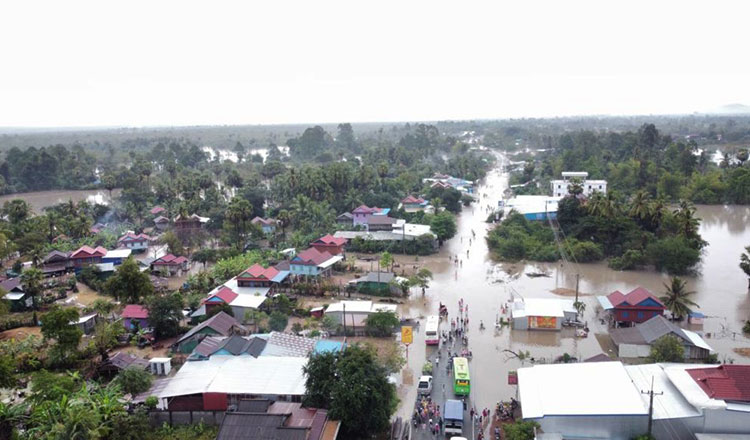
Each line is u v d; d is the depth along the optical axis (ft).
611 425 157.99
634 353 223.92
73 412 153.48
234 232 435.53
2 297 281.54
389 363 201.67
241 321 266.98
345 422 160.97
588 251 382.63
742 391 157.79
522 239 407.03
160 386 186.39
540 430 160.25
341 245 389.19
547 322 257.75
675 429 155.94
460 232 482.28
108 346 225.76
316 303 297.94
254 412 159.02
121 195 600.39
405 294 311.47
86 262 371.35
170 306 252.83
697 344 215.51
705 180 597.11
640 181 615.16
